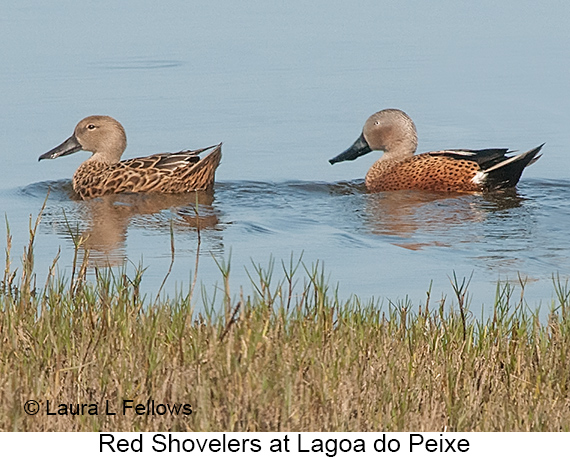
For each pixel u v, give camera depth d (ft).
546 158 58.49
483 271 36.94
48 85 74.90
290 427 22.02
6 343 26.37
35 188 52.85
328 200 50.24
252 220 45.55
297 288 34.04
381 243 41.04
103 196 51.21
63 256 38.88
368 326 28.02
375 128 55.31
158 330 27.17
